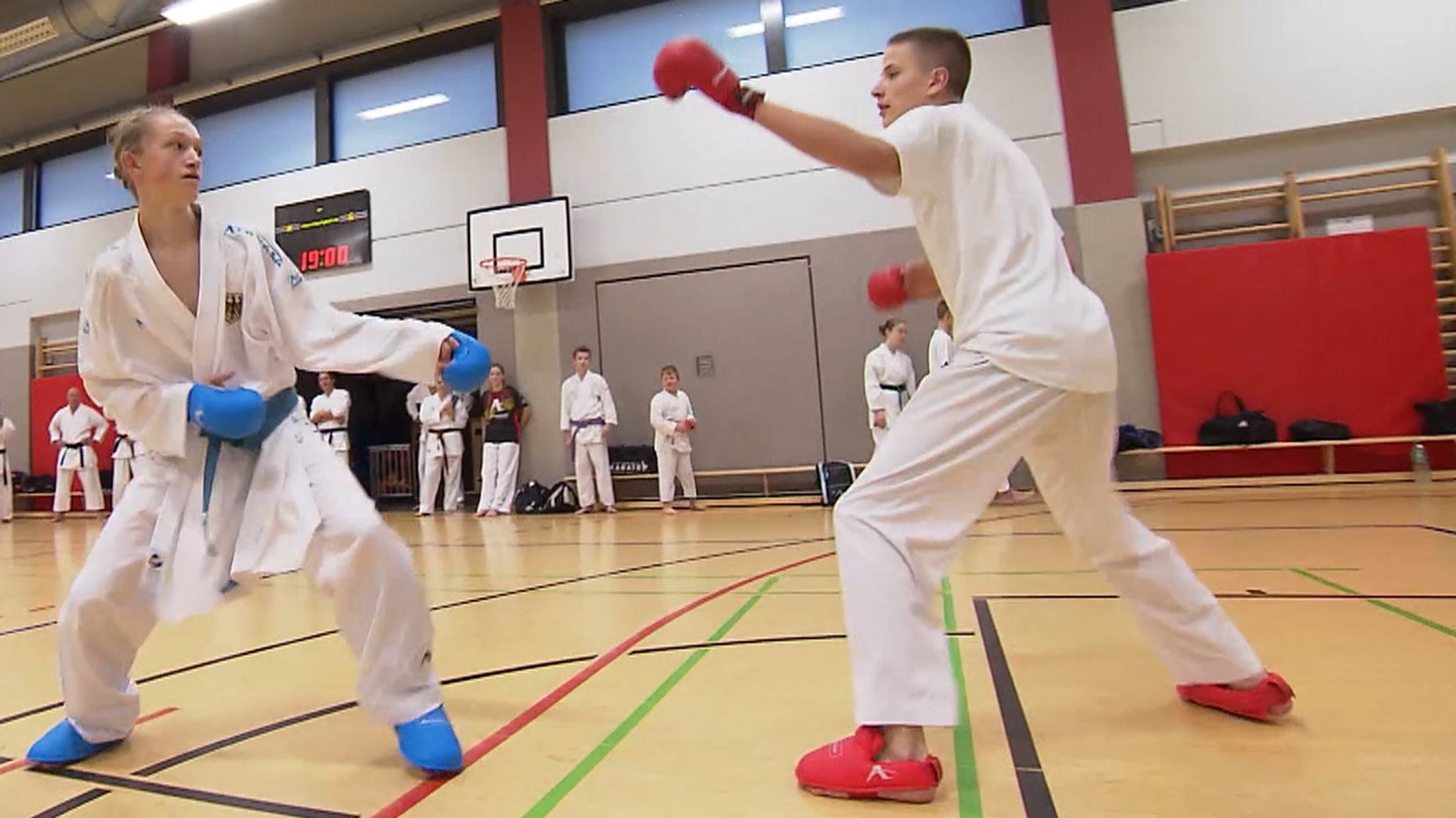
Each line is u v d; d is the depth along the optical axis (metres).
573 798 1.32
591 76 8.87
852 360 7.81
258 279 1.67
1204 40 7.17
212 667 2.35
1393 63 6.83
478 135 8.95
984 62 7.55
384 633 1.50
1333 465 6.59
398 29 9.20
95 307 1.54
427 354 1.60
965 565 3.48
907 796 1.24
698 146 8.29
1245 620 2.25
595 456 7.91
